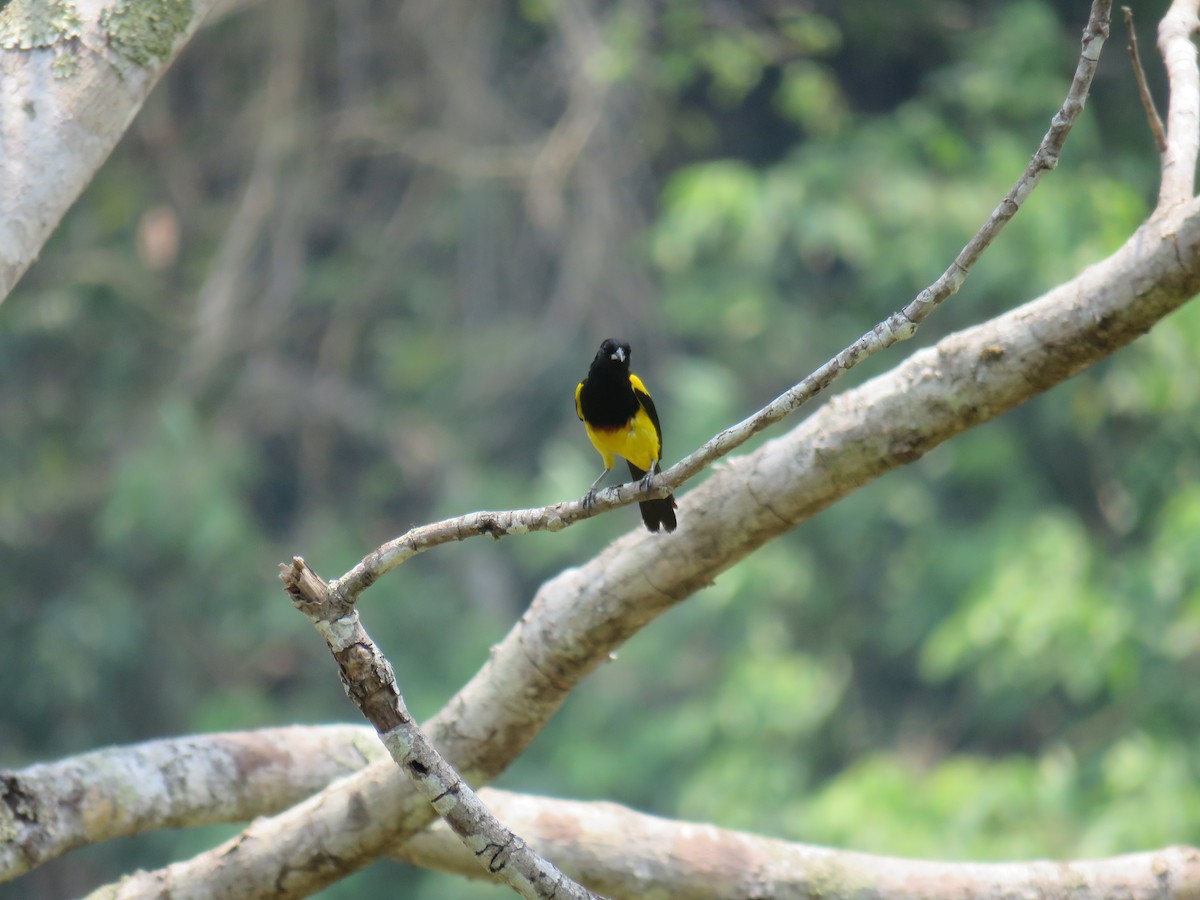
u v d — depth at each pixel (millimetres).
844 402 4910
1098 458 19016
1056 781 15281
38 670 18609
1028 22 19406
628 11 19812
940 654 16422
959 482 18859
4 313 19594
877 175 18812
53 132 4887
